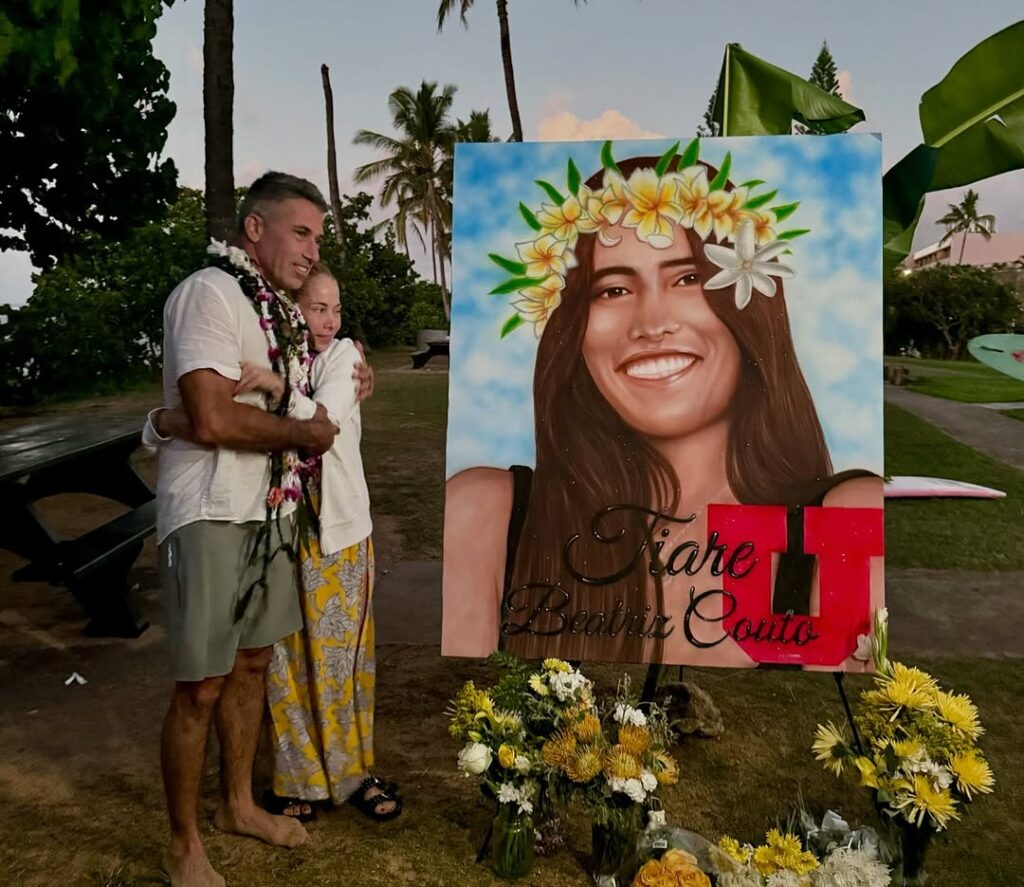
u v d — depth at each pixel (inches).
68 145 241.4
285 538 84.2
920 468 311.9
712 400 85.9
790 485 84.9
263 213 82.0
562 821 92.4
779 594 85.0
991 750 109.0
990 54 99.3
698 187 85.7
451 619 89.0
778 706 122.5
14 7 164.1
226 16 264.2
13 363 476.4
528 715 84.0
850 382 84.1
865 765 77.2
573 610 87.6
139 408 435.8
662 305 86.3
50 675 134.4
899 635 151.6
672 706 111.6
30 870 84.0
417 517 239.5
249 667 85.6
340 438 88.0
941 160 105.1
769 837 76.3
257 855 86.4
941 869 84.8
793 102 114.6
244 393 79.5
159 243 551.2
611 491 87.1
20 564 198.2
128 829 91.4
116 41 198.5
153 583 183.6
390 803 93.7
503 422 88.5
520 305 88.3
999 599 171.3
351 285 922.7
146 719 118.9
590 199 87.2
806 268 84.7
